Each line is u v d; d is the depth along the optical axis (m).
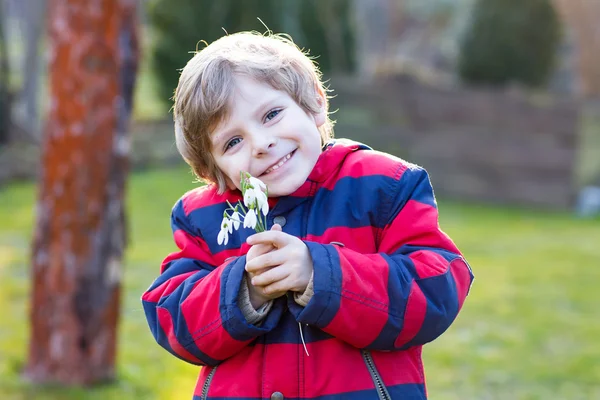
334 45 14.66
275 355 1.68
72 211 4.21
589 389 4.66
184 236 1.89
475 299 6.87
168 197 10.73
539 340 5.68
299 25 14.20
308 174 1.73
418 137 12.64
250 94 1.69
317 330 1.69
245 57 1.72
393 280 1.62
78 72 4.12
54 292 4.25
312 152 1.73
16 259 7.69
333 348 1.67
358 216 1.76
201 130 1.74
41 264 4.28
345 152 1.83
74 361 4.27
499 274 7.88
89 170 4.19
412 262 1.67
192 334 1.69
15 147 12.74
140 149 12.45
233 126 1.70
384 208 1.76
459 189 12.72
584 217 11.95
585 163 13.98
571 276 7.84
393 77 12.68
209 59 1.73
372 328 1.61
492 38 13.82
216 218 1.86
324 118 1.83
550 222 11.31
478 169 12.69
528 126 12.59
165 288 1.79
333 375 1.66
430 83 12.77
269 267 1.60
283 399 1.66
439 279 1.66
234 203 1.85
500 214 11.77
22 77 14.87
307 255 1.61
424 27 25.08
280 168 1.71
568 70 18.14
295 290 1.61
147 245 8.45
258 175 1.71
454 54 14.73
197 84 1.72
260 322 1.66
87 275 4.25
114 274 4.34
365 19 24.16
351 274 1.60
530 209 12.47
